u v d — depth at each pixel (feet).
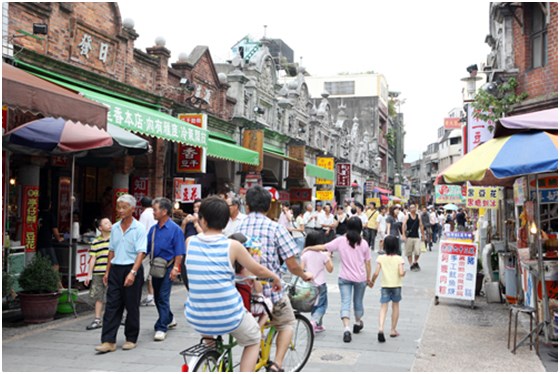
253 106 61.98
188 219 29.73
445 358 20.63
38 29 29.89
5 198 29.17
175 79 46.50
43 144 27.43
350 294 24.18
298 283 19.07
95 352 20.85
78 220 42.83
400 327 26.23
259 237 16.48
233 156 47.16
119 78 38.63
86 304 30.66
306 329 19.07
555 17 38.65
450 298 34.50
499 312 30.42
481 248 47.42
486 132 47.11
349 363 19.84
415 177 347.97
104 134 27.37
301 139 79.56
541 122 21.31
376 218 67.36
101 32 36.37
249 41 85.51
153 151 43.47
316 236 25.02
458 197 74.74
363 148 143.54
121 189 40.68
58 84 30.14
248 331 13.91
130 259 21.47
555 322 22.09
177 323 26.27
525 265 24.72
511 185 30.73
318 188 97.81
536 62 41.11
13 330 24.17
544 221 30.42
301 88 85.46
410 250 50.57
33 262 26.50
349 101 181.37
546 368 19.39
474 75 49.75
